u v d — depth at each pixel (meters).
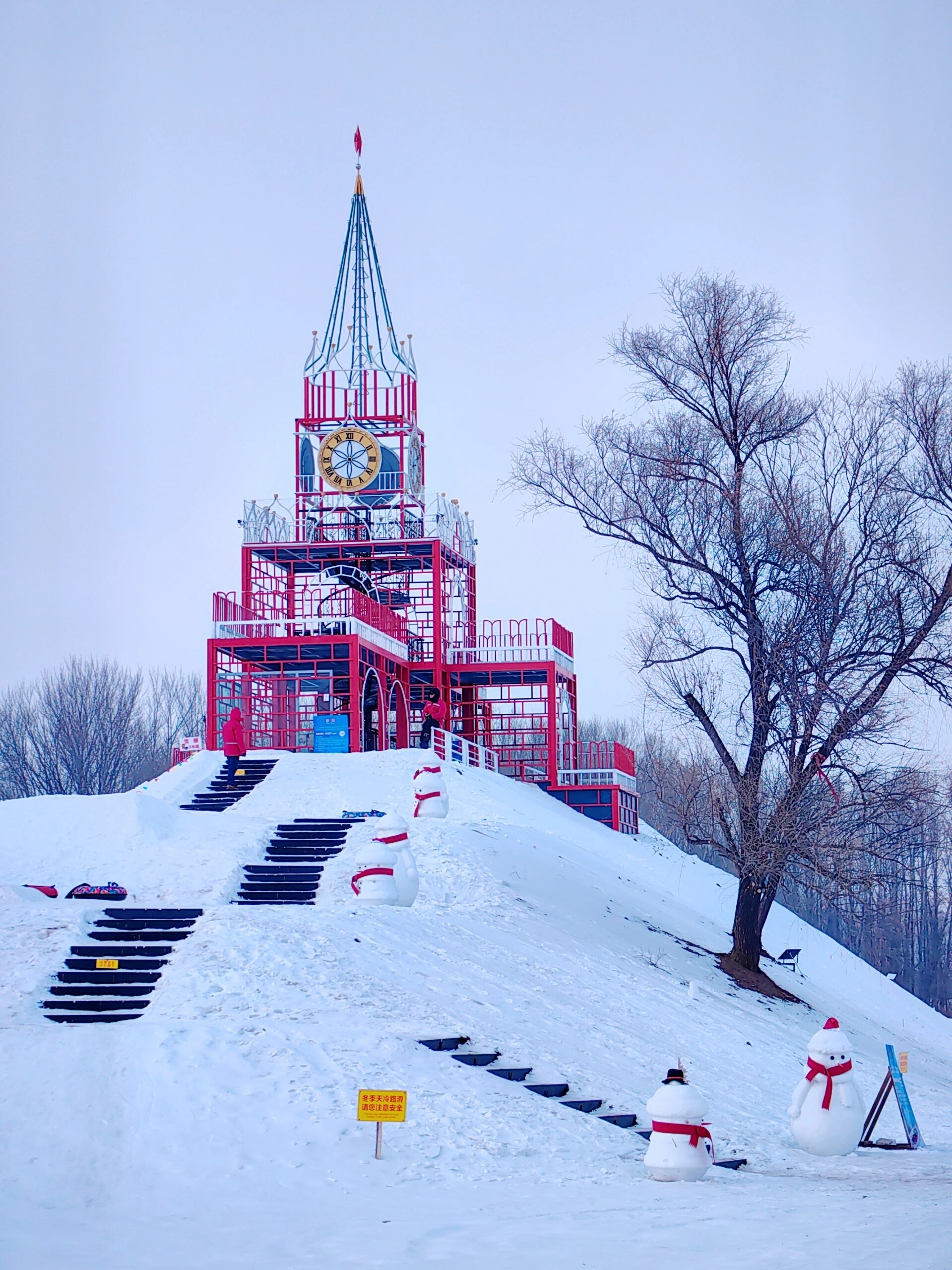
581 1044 16.39
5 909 17.66
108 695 69.56
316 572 48.97
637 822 49.25
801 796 25.20
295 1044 13.48
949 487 26.42
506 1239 8.61
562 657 48.06
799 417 27.69
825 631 25.52
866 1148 15.78
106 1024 13.80
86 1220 9.59
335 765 34.00
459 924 21.00
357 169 50.81
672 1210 9.91
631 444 28.70
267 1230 9.15
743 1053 19.34
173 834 24.89
